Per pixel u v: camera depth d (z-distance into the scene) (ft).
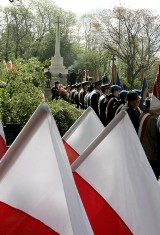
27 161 11.50
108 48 235.40
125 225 13.71
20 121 48.83
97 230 13.84
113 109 47.70
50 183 11.26
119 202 13.89
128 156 14.14
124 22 228.43
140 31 228.84
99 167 14.28
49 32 274.57
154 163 32.42
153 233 13.60
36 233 11.16
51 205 11.17
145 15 228.43
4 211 11.37
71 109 51.16
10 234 11.28
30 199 11.28
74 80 158.40
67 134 18.97
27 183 11.39
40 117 11.64
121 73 255.91
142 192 13.83
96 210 13.99
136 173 13.98
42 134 11.57
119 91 51.88
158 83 38.24
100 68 281.33
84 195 14.16
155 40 230.68
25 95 49.60
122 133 14.34
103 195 14.03
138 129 33.24
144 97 53.47
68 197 11.07
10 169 11.55
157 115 33.24
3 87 51.19
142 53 230.48
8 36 271.90
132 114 34.32
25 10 269.44
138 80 227.20
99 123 18.98
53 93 94.99
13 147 11.60
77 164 14.38
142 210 13.71
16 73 52.85
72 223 10.93
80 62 270.05
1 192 11.47
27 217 11.23
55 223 11.05
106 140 14.40
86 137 18.74
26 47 273.54
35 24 275.80
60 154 11.46
